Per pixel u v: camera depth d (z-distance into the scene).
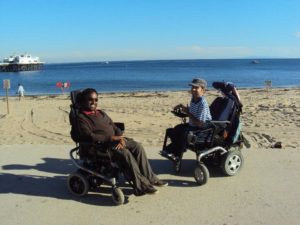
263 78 56.56
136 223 4.84
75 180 5.70
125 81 53.81
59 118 14.82
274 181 6.14
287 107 17.48
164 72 84.75
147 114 15.88
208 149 6.20
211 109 6.68
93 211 5.21
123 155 5.38
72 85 47.84
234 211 5.12
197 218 4.94
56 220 4.97
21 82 57.41
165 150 6.62
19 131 12.15
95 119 5.61
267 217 4.93
